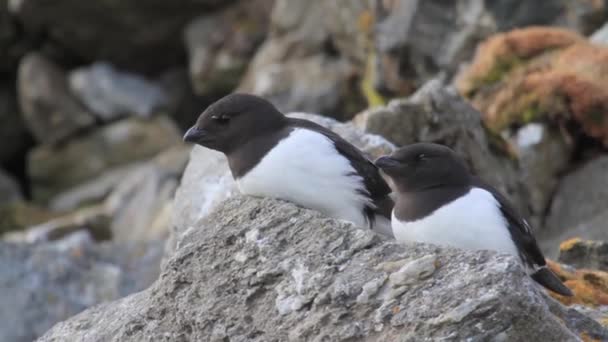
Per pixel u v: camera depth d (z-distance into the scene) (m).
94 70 25.33
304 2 22.47
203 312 7.04
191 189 10.52
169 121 24.89
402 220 8.10
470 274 6.39
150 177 21.09
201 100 25.50
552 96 14.48
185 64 25.83
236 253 7.23
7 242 15.48
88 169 24.66
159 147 24.45
